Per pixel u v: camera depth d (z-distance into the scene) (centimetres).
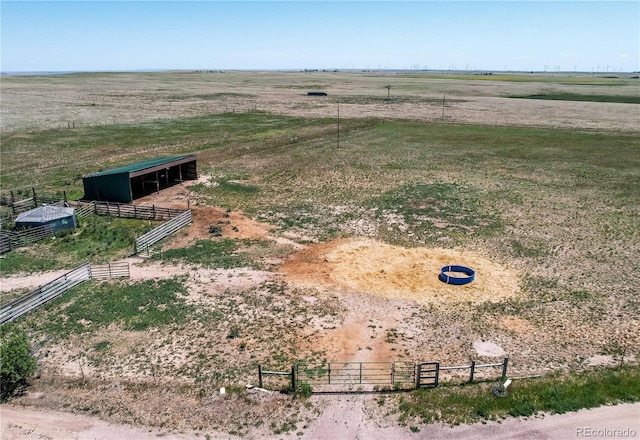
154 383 1884
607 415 1661
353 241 3347
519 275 2825
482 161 5869
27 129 7788
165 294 2573
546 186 4728
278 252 3166
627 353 2070
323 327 2266
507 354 2061
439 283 2708
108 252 3164
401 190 4619
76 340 2172
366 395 1803
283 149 6650
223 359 2030
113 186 4125
